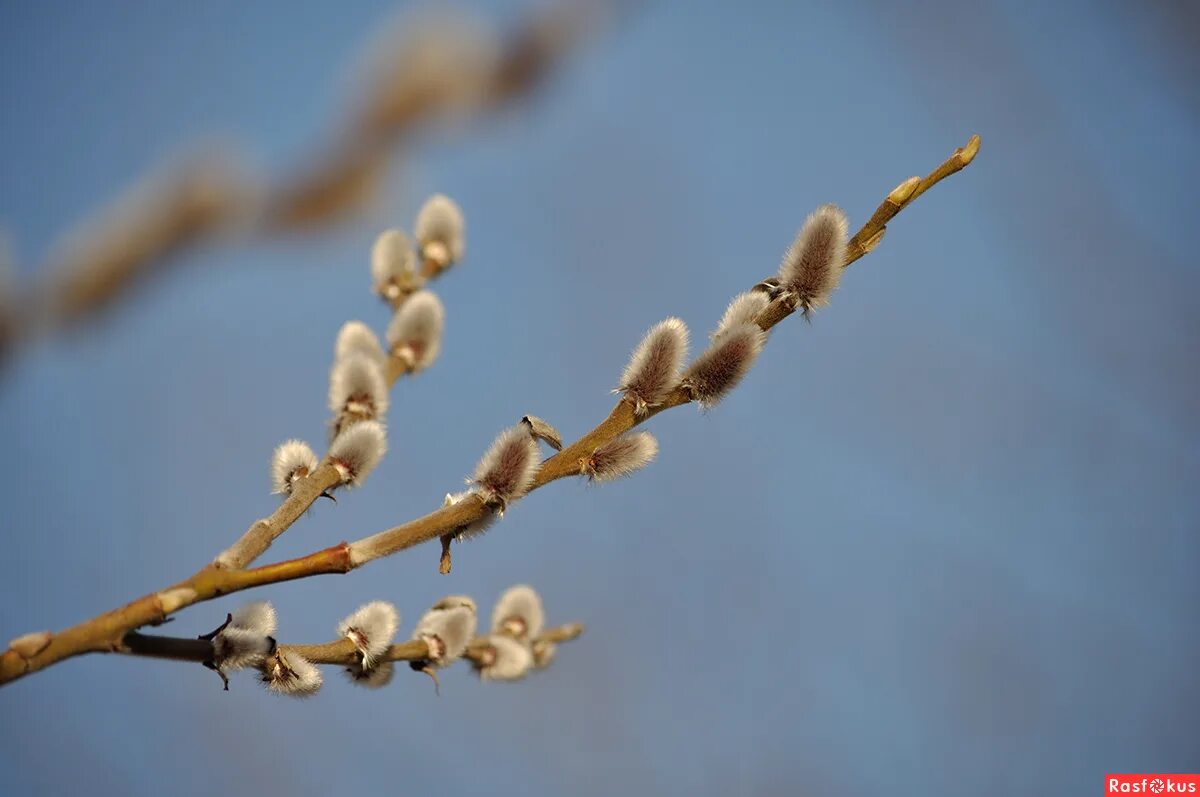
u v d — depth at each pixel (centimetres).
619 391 79
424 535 77
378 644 79
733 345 78
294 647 79
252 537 77
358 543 77
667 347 79
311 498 78
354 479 79
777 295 79
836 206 79
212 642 77
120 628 75
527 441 78
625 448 78
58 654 75
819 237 79
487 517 78
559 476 78
